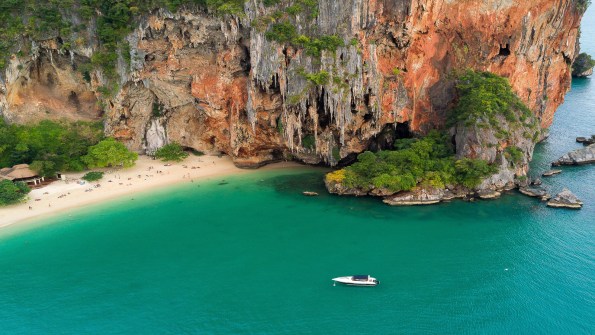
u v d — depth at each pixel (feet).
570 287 158.51
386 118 240.32
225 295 156.56
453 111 242.17
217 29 234.17
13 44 246.88
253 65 224.74
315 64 219.82
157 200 224.53
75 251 183.42
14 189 217.77
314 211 212.23
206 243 187.73
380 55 231.71
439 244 184.75
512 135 229.25
